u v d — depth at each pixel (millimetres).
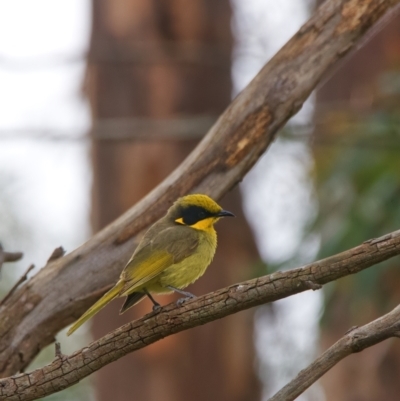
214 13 17734
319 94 17109
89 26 17297
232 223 17578
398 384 15438
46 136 15594
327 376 16031
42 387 7051
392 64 15984
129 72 17453
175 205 9055
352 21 9320
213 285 17203
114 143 17172
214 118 16344
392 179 13734
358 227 13539
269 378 16562
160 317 6930
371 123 14234
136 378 16516
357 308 14125
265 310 16312
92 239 9070
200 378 16641
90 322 16469
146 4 17281
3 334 8727
